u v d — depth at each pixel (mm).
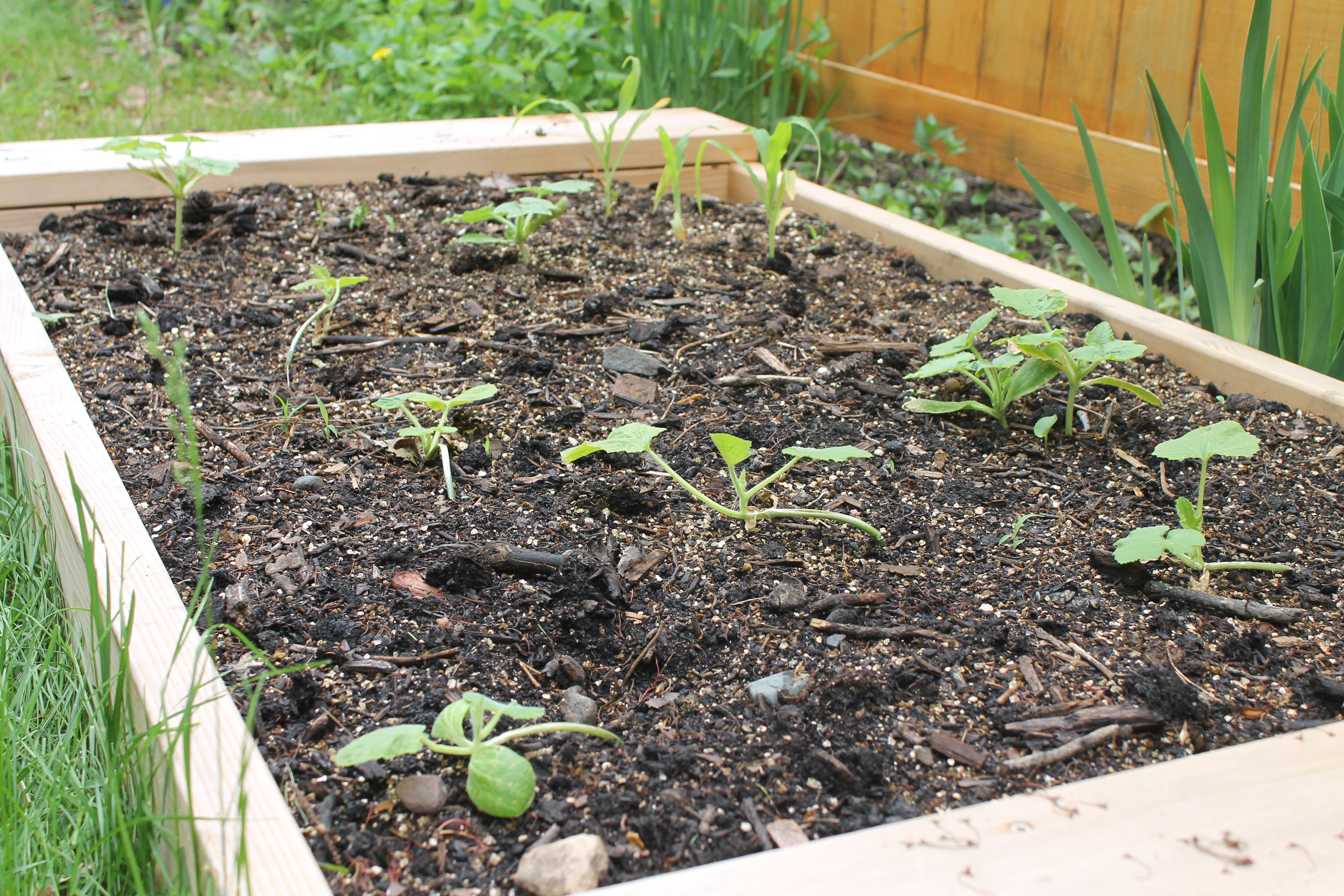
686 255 2963
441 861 1184
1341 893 989
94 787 1382
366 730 1369
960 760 1334
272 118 4859
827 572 1693
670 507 1860
